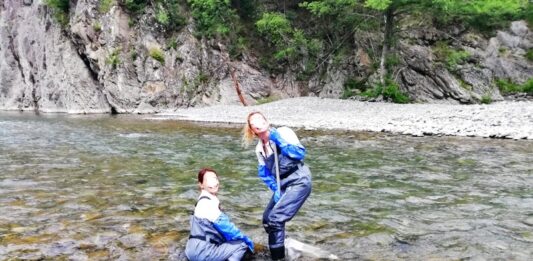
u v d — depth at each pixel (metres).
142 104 39.97
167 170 11.06
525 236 5.94
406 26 36.62
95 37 41.34
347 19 38.19
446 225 6.47
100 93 42.91
